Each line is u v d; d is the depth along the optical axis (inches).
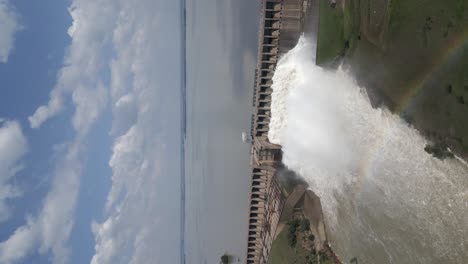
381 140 3351.4
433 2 2733.8
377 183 3408.0
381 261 3344.0
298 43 4584.2
